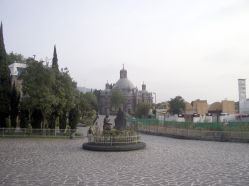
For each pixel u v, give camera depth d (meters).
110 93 196.88
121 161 20.48
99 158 21.98
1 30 49.69
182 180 14.27
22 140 37.84
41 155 23.59
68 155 23.69
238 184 13.44
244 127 39.75
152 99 193.75
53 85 45.41
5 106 46.12
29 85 43.22
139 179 14.48
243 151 26.50
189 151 26.62
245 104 70.50
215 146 31.39
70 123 49.81
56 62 71.56
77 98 52.72
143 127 63.31
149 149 28.39
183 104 96.19
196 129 44.03
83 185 13.16
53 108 46.03
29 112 46.50
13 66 64.50
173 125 51.06
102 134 28.58
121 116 33.41
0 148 28.53
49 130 43.53
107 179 14.46
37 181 14.01
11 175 15.48
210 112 87.31
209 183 13.62
